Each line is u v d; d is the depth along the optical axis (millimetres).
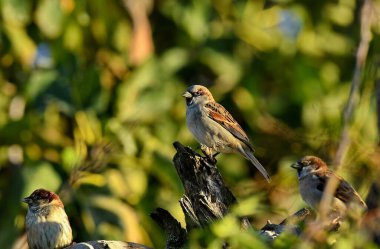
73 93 14125
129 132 13883
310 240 8180
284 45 15680
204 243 8344
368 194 10742
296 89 15375
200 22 15203
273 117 15344
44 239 11344
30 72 14844
